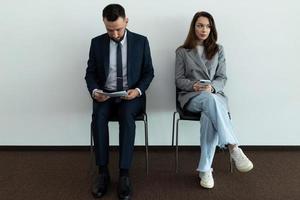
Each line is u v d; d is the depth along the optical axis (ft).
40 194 6.81
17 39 8.46
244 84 8.69
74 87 8.77
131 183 7.25
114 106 7.39
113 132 9.05
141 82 7.46
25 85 8.77
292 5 8.16
